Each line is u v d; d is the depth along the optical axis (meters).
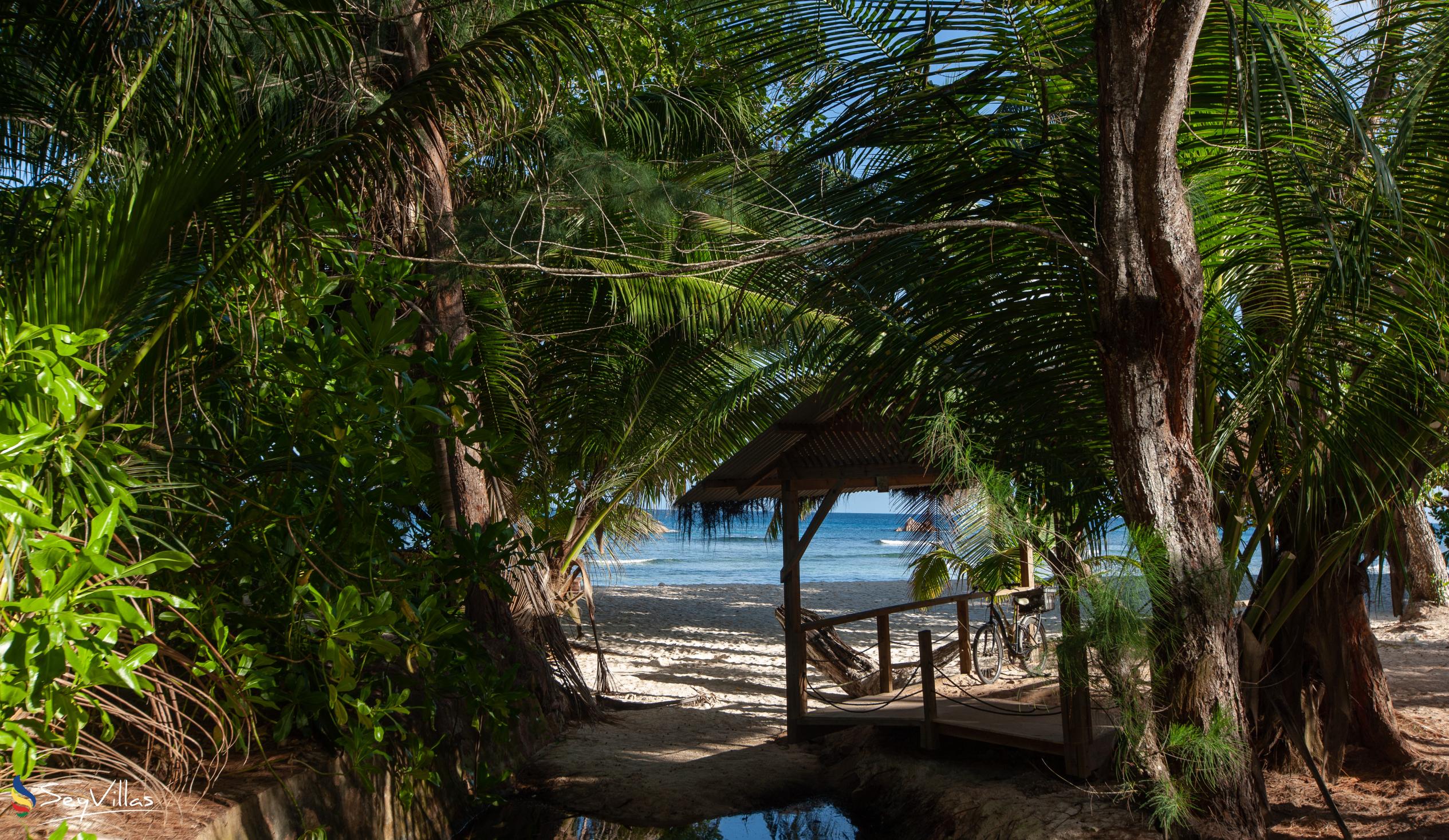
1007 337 5.58
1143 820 4.98
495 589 5.67
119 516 3.51
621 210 8.60
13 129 5.57
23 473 3.13
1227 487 5.90
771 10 5.48
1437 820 4.94
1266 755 5.92
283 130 5.04
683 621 18.34
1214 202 5.38
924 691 6.97
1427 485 5.45
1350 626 6.09
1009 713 7.05
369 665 5.97
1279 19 4.83
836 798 6.96
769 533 12.48
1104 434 5.73
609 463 11.77
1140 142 4.43
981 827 5.52
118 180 5.54
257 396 5.17
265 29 5.88
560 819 6.52
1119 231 4.84
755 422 11.92
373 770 5.12
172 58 5.15
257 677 4.45
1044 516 5.67
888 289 5.72
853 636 15.43
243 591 4.95
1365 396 5.00
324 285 5.33
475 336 4.72
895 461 7.82
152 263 3.71
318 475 4.77
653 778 7.27
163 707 4.37
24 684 2.88
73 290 3.46
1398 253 4.84
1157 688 4.86
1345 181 4.97
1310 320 4.75
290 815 4.59
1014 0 5.20
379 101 6.63
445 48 7.84
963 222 4.54
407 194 6.46
